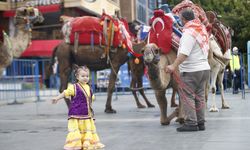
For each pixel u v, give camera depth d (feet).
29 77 77.77
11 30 44.29
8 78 74.28
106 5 144.36
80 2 122.42
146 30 49.85
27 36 44.19
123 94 85.61
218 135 28.89
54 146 27.12
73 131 25.32
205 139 27.45
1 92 73.26
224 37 45.73
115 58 47.93
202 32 30.58
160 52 32.30
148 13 195.62
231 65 78.43
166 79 32.99
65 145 25.57
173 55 33.40
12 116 48.96
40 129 36.04
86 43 47.47
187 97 30.96
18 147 27.27
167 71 29.99
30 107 63.31
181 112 35.06
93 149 25.44
